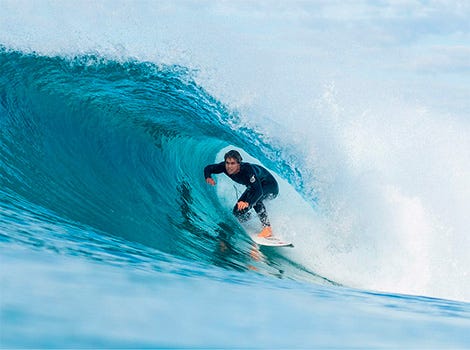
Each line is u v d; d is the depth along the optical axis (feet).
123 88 117.50
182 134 111.34
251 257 82.07
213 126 121.08
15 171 76.64
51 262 33.22
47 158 85.05
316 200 113.50
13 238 42.01
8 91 100.22
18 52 113.80
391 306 36.55
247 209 87.04
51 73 111.34
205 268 51.08
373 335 25.34
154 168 97.60
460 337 26.66
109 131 99.96
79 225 63.00
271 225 96.27
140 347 19.35
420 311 35.35
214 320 24.53
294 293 37.96
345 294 42.06
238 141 121.80
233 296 31.58
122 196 84.99
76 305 23.59
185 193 96.07
